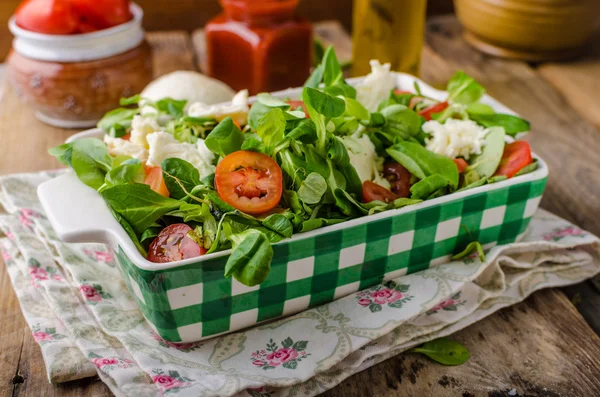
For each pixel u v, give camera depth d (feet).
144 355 1.53
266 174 1.56
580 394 1.56
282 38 2.45
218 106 1.83
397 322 1.60
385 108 1.78
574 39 2.84
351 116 1.73
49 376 1.53
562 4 2.69
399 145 1.73
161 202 1.54
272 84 2.51
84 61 2.34
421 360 1.63
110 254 1.82
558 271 1.85
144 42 2.51
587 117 2.53
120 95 2.43
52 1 2.31
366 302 1.65
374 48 2.49
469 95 1.95
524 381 1.59
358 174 1.68
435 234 1.67
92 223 1.51
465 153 1.80
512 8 2.76
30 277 1.77
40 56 2.32
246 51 2.48
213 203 1.52
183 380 1.49
